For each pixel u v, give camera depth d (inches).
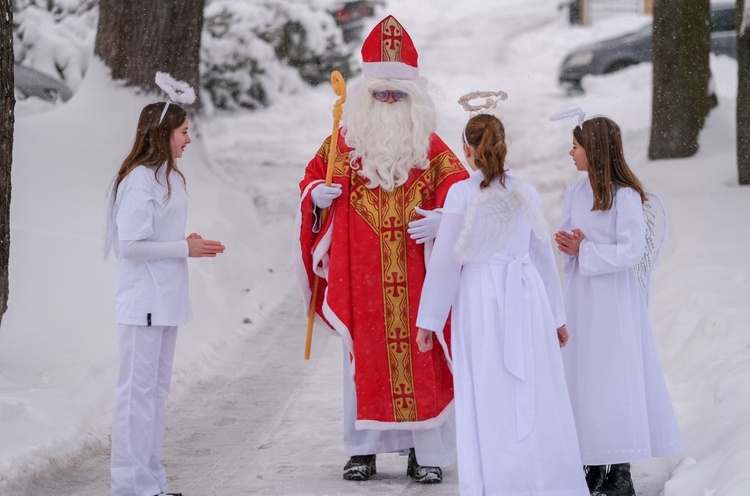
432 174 315.6
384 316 310.3
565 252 282.4
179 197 285.7
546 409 254.4
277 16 1176.8
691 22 786.2
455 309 263.7
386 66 311.9
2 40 332.5
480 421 253.3
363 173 311.6
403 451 320.5
